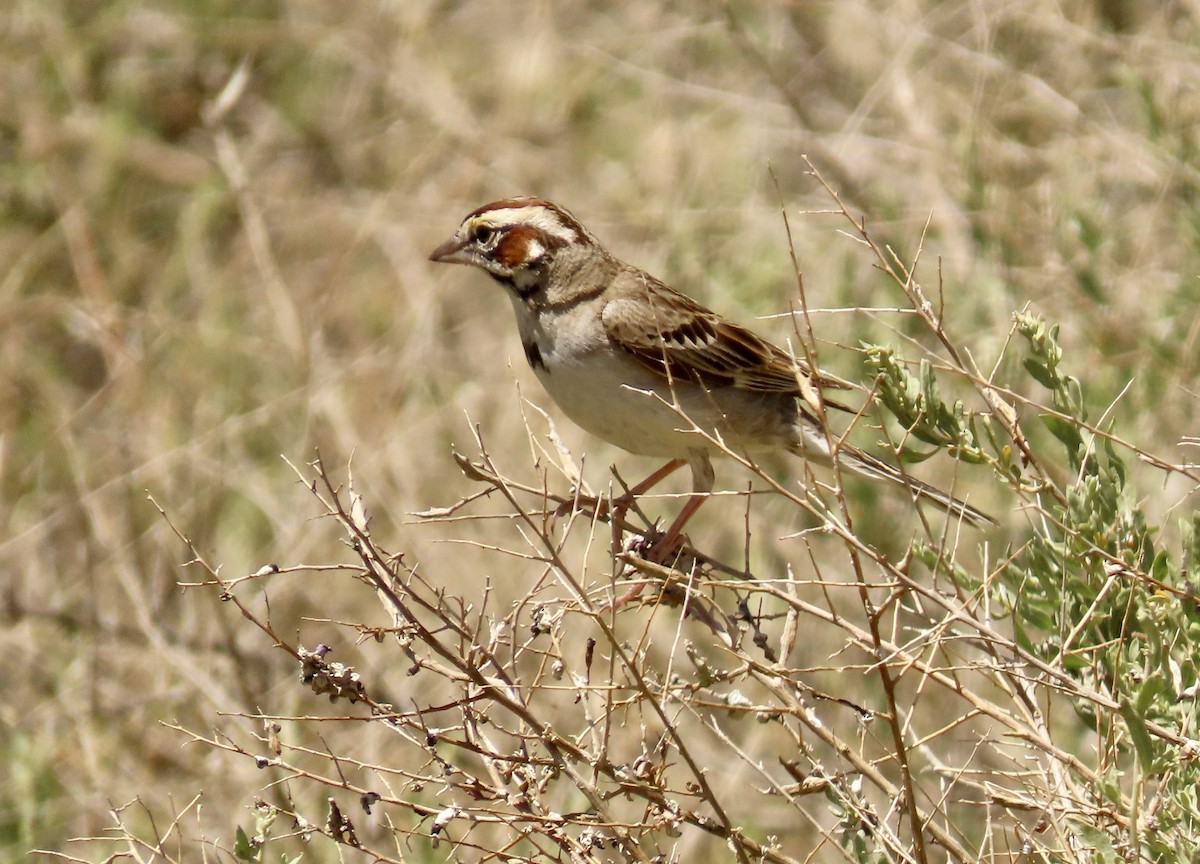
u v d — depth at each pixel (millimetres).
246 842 7984
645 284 11797
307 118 19938
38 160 19359
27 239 19344
